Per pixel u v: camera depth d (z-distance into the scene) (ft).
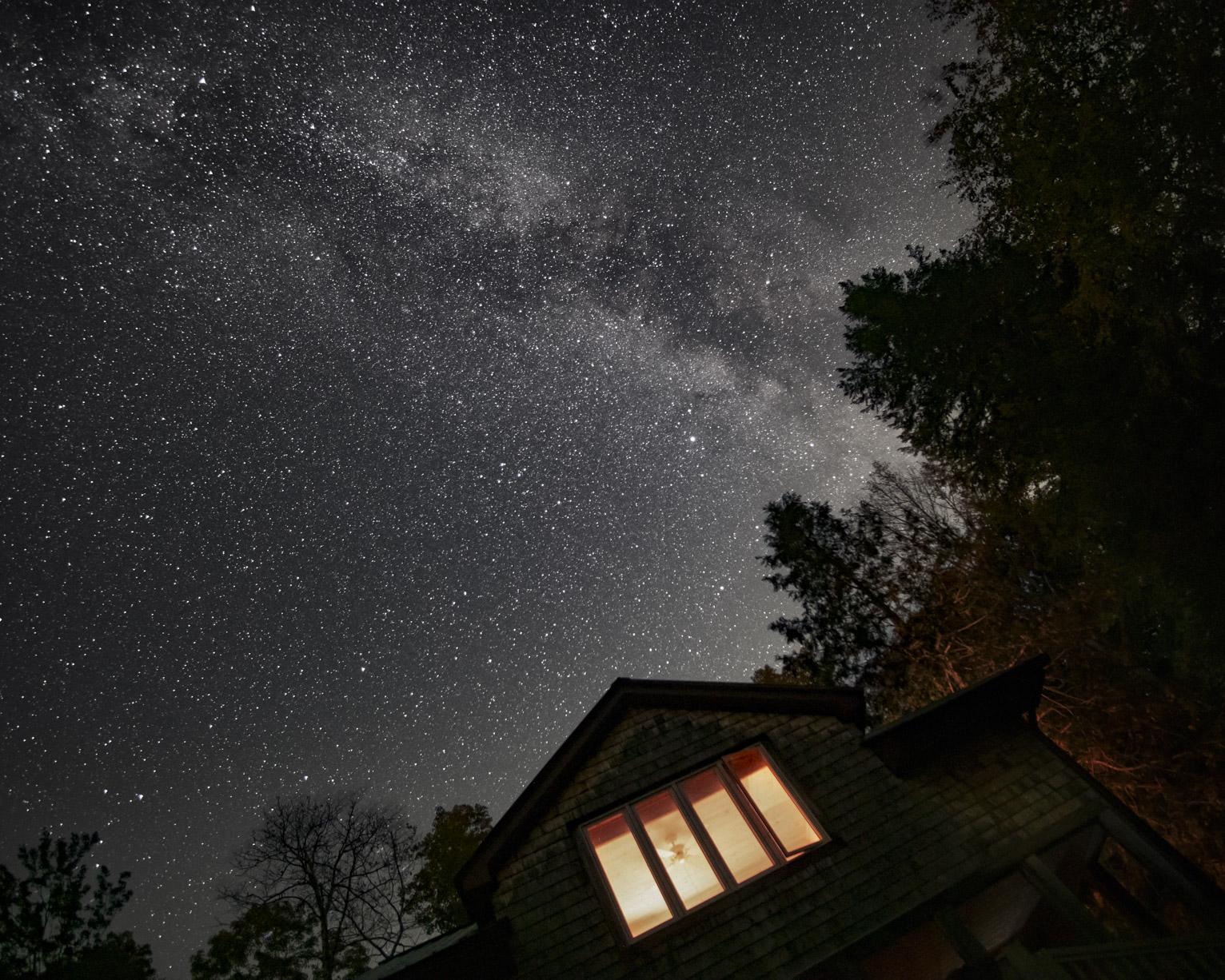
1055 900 21.79
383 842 60.13
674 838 25.61
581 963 22.09
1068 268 35.42
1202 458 29.66
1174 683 36.52
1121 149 27.78
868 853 23.89
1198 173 27.35
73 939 47.09
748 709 29.66
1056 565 45.62
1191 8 25.21
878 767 26.63
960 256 40.83
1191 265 28.78
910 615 56.85
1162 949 18.22
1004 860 23.08
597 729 29.43
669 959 21.91
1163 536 31.42
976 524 52.42
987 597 49.49
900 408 50.06
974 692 27.25
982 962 20.33
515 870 25.02
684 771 27.58
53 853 48.67
